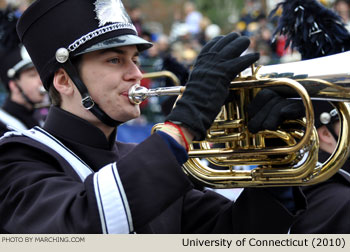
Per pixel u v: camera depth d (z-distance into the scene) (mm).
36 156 3439
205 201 3865
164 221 3572
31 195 3150
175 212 3713
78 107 3561
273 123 3027
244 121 3221
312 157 3127
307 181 3195
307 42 4305
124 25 3484
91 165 3529
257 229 3438
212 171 3506
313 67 3070
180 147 2975
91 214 2855
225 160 3408
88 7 3453
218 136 3266
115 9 3494
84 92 3457
